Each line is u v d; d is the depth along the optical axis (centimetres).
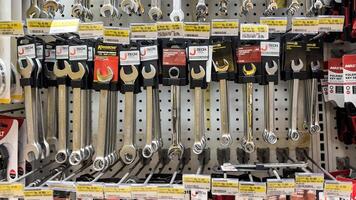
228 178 100
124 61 105
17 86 108
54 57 112
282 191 96
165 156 123
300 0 123
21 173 115
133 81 105
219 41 109
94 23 98
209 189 97
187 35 99
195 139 106
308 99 112
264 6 125
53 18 107
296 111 109
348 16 106
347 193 95
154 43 106
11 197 99
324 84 117
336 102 111
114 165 122
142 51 105
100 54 106
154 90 110
